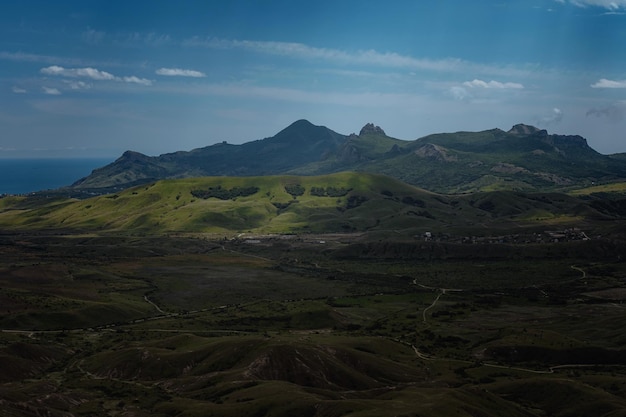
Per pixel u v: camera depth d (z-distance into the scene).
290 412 185.00
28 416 178.25
